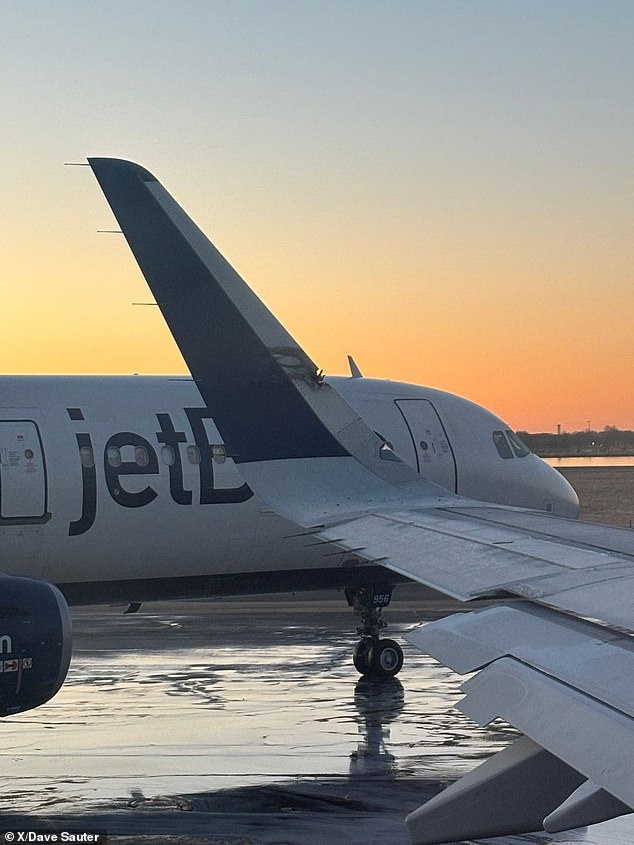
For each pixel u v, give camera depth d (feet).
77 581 55.98
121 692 57.72
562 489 70.18
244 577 59.62
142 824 35.94
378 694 57.16
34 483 53.67
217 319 18.88
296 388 21.09
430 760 44.06
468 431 67.21
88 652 71.05
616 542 21.31
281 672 63.67
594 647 16.12
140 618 87.81
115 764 43.34
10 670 34.17
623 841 33.88
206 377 18.90
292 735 48.14
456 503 25.16
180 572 57.88
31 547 53.98
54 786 40.32
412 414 65.62
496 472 67.31
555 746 13.51
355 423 23.04
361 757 44.45
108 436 55.77
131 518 55.77
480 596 18.12
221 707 53.93
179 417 57.88
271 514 58.75
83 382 57.62
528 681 15.20
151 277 17.98
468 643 17.16
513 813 16.12
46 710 53.26
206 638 77.15
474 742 47.01
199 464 57.21
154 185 18.12
